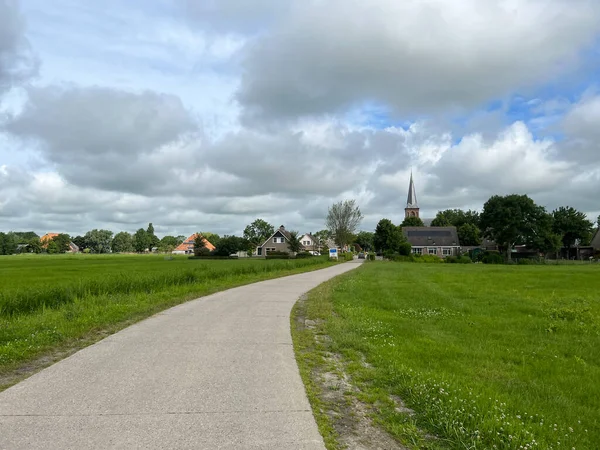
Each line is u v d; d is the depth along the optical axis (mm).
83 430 4250
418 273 33125
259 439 4109
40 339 8117
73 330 9016
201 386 5621
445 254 97250
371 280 25500
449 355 7746
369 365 6996
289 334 9078
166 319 10891
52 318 10375
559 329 10477
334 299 15633
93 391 5398
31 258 93812
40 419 4520
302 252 97188
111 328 9711
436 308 13555
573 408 5484
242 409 4859
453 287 20891
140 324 10180
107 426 4352
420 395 5270
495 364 7336
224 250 96062
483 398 5328
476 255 78625
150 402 5027
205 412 4750
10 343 7758
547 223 75875
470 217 129000
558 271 36375
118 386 5590
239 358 7066
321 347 8141
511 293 18172
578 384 6438
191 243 173125
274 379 5977
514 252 89188
